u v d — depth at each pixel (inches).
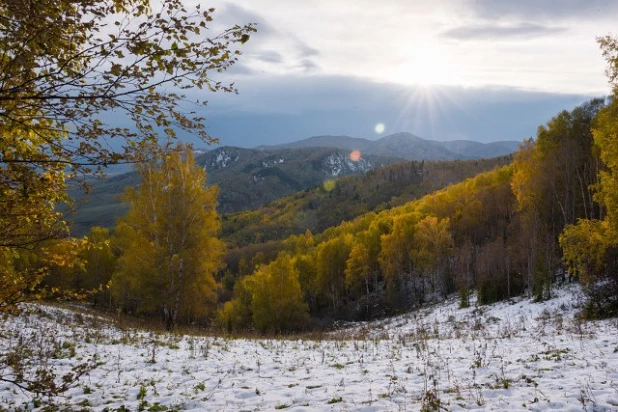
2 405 264.8
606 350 397.1
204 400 294.0
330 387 323.0
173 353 466.9
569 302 849.5
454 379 332.2
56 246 158.6
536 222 1249.4
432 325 1088.8
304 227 6382.9
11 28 126.0
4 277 154.3
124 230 895.7
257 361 421.7
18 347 367.2
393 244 2127.2
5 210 141.3
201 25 137.5
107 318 815.1
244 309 1647.4
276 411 265.3
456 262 1948.8
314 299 2498.8
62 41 133.0
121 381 338.6
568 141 1322.6
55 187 148.9
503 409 243.6
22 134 147.4
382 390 307.0
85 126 137.9
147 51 132.8
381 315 1993.1
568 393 267.0
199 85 143.9
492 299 1316.4
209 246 810.8
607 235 638.5
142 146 147.5
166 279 776.9
